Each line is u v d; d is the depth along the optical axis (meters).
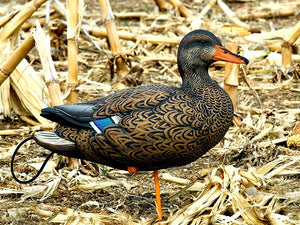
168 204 7.89
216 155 9.32
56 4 15.13
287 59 12.55
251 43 14.30
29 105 10.63
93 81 12.54
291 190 7.90
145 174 8.85
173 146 6.90
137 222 7.26
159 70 13.64
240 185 7.60
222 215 7.03
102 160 7.29
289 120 10.41
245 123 10.16
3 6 18.22
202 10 16.33
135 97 7.14
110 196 8.11
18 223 7.31
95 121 7.11
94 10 18.14
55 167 8.84
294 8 17.50
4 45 10.59
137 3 19.27
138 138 6.87
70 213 7.28
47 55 8.91
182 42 7.59
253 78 12.91
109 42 13.34
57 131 7.40
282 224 6.82
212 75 13.02
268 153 9.05
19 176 8.68
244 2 18.72
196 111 6.99
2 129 10.58
